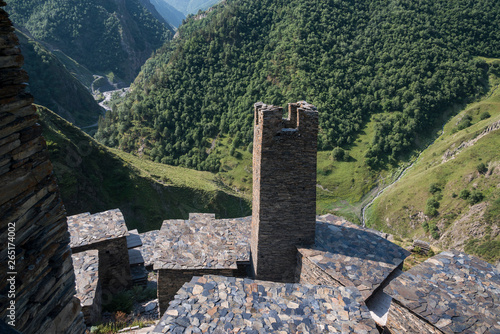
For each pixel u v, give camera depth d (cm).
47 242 507
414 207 7381
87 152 4862
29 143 469
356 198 8831
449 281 927
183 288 816
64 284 548
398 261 1196
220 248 1394
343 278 1081
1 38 420
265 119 1173
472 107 10600
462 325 771
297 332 690
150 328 1009
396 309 891
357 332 701
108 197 4781
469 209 6400
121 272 1539
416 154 9912
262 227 1267
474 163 7075
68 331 554
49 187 514
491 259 5438
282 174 1227
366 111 11169
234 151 10031
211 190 6388
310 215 1286
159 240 1430
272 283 856
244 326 696
